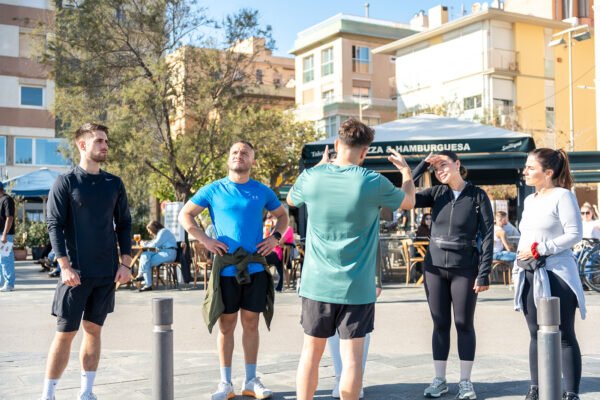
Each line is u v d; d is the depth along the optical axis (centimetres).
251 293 492
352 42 4891
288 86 5844
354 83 4884
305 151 1253
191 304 1059
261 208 501
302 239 1359
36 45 1983
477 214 496
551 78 4084
